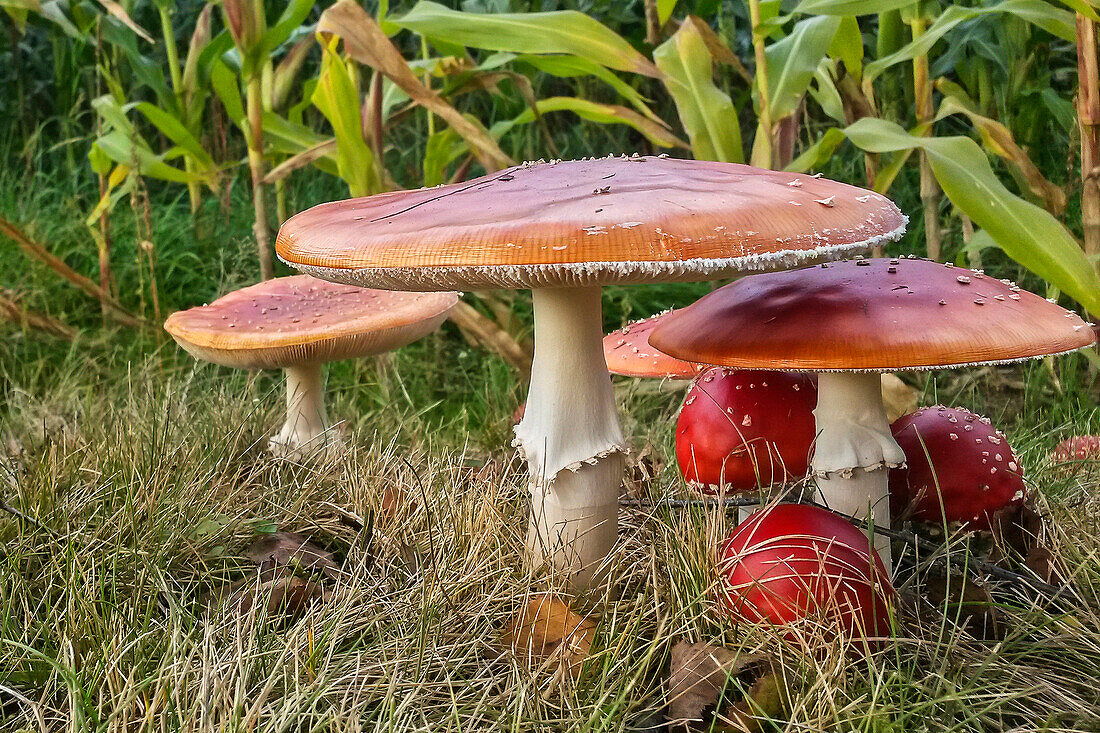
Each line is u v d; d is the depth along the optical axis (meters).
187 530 0.71
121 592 0.68
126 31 1.10
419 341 1.04
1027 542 0.71
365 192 0.95
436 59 1.01
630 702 0.63
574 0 1.22
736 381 0.70
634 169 0.65
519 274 0.60
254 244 1.13
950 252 1.02
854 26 0.88
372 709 0.64
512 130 1.29
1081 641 0.66
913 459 0.70
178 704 0.62
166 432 0.77
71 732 0.61
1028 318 0.64
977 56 0.97
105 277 1.04
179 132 1.06
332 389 0.97
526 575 0.68
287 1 1.33
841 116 0.90
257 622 0.66
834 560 0.64
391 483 0.76
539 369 0.68
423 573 0.69
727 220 0.60
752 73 1.24
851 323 0.64
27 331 1.00
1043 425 0.86
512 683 0.64
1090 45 0.81
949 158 0.77
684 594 0.67
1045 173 1.01
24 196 1.23
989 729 0.64
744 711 0.63
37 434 0.84
